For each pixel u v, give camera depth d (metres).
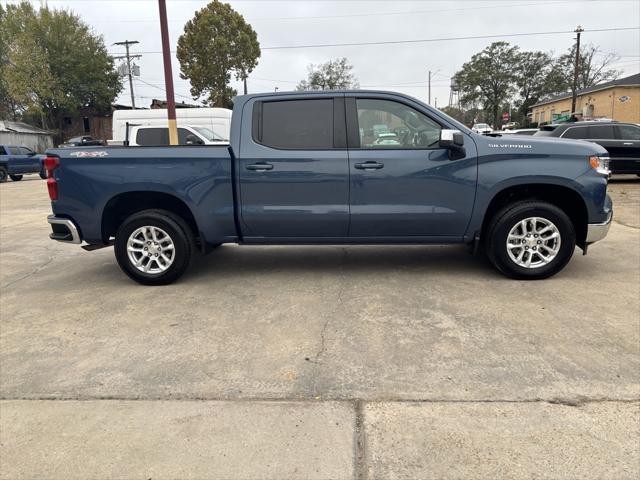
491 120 69.88
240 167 4.98
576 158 4.82
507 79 61.75
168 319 4.32
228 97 41.19
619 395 2.93
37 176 29.28
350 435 2.62
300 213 5.02
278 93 5.08
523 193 5.12
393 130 4.99
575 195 4.91
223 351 3.66
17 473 2.40
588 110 46.34
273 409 2.89
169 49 11.33
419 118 4.97
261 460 2.45
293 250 6.74
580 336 3.73
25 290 5.36
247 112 5.08
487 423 2.69
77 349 3.77
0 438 2.69
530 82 62.66
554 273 5.06
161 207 5.41
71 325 4.26
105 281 5.61
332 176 4.93
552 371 3.23
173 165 5.01
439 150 4.89
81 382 3.26
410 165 4.89
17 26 44.91
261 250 6.79
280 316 4.31
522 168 4.81
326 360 3.47
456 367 3.31
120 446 2.59
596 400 2.88
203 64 39.34
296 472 2.36
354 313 4.32
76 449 2.57
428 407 2.86
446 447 2.50
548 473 2.30
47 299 5.00
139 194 5.19
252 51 40.44
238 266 5.98
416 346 3.64
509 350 3.53
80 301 4.89
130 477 2.35
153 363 3.50
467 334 3.82
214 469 2.39
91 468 2.43
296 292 4.93
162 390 3.13
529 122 64.12
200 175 5.02
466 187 4.88
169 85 11.43
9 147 24.25
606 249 6.37
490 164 4.84
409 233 5.08
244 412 2.86
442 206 4.94
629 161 13.24
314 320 4.19
